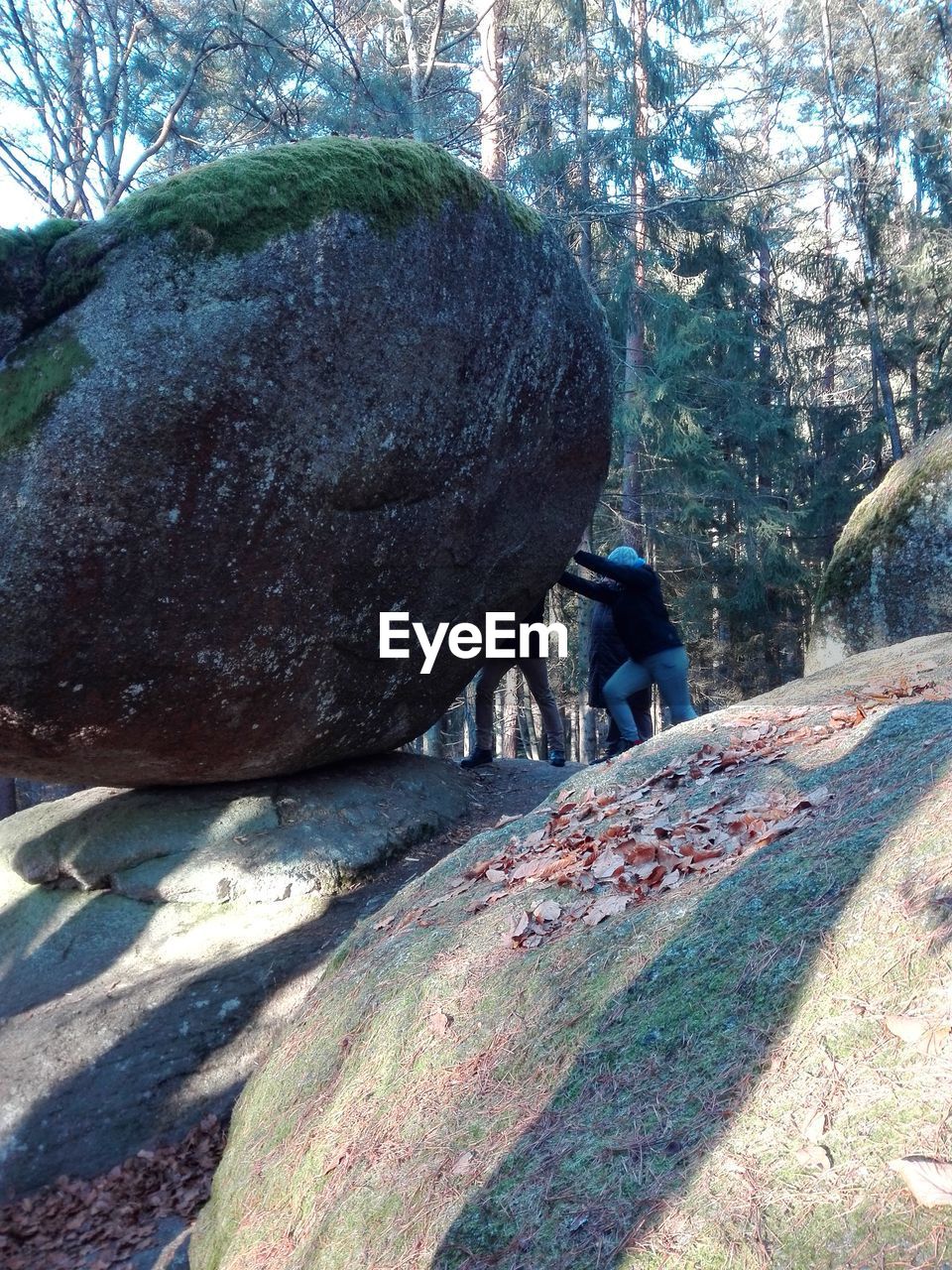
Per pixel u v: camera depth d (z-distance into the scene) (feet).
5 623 14.94
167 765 18.12
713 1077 7.13
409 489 18.16
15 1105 15.26
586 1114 7.61
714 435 60.29
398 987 11.51
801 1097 6.40
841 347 80.02
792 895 8.39
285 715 18.30
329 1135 10.14
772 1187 5.89
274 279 15.85
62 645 15.42
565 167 48.44
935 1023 6.24
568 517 21.89
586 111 51.16
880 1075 6.21
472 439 18.97
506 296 19.17
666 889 10.34
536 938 10.66
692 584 62.54
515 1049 9.12
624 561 21.98
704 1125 6.71
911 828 8.24
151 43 47.01
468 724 62.39
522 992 9.86
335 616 18.01
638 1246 6.06
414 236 17.44
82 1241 13.14
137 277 15.19
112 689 16.19
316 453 16.62
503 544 20.57
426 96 40.96
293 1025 13.57
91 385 14.83
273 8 45.34
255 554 16.48
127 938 17.99
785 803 11.08
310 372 16.31
